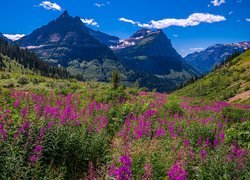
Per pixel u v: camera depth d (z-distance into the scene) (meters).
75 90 35.06
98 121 15.10
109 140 13.81
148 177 9.83
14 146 9.45
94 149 11.60
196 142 14.99
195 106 29.70
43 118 11.66
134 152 11.76
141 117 18.17
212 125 17.30
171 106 23.73
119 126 16.66
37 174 9.09
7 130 10.47
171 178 9.04
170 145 13.73
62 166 10.59
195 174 11.09
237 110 25.11
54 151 10.53
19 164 8.98
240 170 10.84
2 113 12.61
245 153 12.21
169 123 17.55
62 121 12.04
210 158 11.57
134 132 14.66
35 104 18.81
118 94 27.55
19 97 20.38
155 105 24.89
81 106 21.52
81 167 11.29
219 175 10.56
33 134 10.42
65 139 10.93
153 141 13.83
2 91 23.09
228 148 13.31
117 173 8.16
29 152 9.82
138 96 34.66
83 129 12.28
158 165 10.91
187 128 16.19
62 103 21.14
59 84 40.38
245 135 14.98
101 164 11.35
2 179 8.53
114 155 11.52
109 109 19.91
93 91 31.58
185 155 12.03
